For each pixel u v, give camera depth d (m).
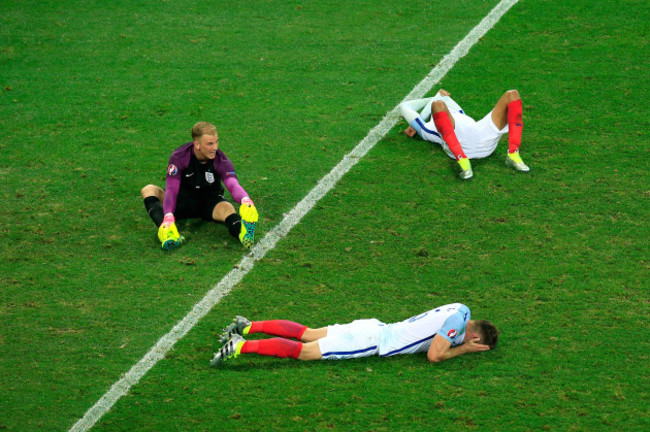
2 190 27.52
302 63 37.59
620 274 22.95
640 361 19.53
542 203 26.56
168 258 24.14
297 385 18.98
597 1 42.97
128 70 37.19
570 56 37.31
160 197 25.83
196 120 32.53
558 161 28.95
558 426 17.53
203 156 24.11
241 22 42.50
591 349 20.03
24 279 22.92
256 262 23.95
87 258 24.05
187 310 21.81
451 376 19.27
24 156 29.75
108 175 28.56
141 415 17.98
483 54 37.88
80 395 18.62
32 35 40.84
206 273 23.41
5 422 17.67
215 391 18.80
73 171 28.80
